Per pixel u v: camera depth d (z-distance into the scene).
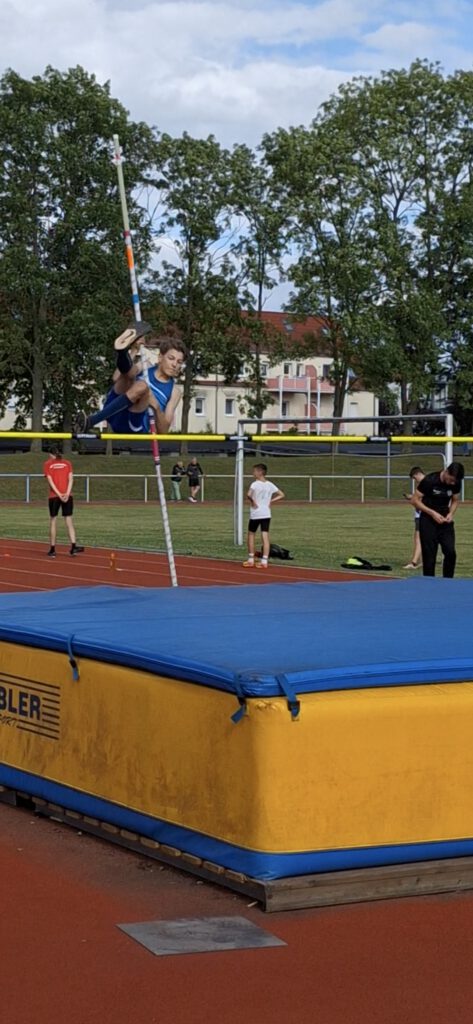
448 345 52.22
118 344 8.83
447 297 52.03
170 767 4.73
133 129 47.47
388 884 4.48
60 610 6.41
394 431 55.25
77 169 46.78
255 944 4.00
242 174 48.38
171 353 9.36
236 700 4.39
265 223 48.56
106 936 4.07
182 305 50.41
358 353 48.75
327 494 45.81
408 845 4.54
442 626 5.68
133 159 48.06
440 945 4.02
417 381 49.53
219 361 50.50
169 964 3.83
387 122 48.91
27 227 46.56
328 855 4.41
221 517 32.59
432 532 14.15
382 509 37.03
